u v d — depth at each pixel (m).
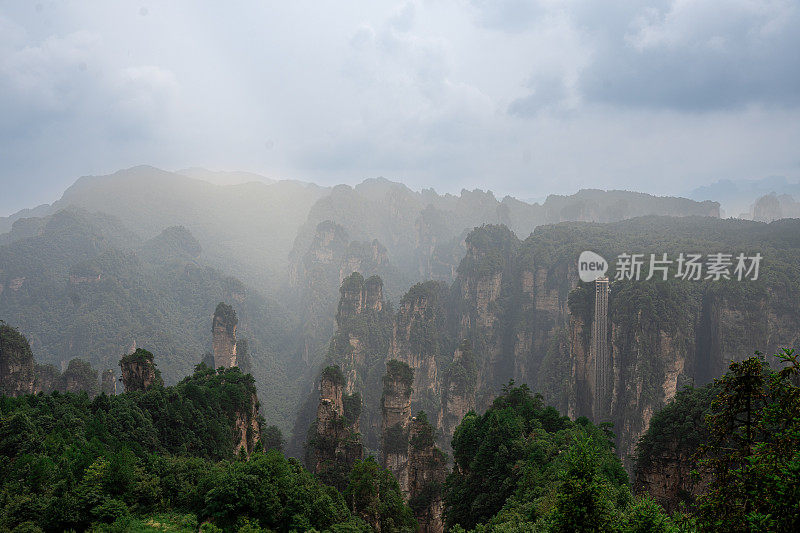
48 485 45.88
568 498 30.16
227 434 81.44
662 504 66.25
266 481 49.53
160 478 50.81
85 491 44.00
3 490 44.44
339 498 58.19
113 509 43.38
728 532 26.34
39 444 54.62
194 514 46.75
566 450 58.41
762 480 25.67
